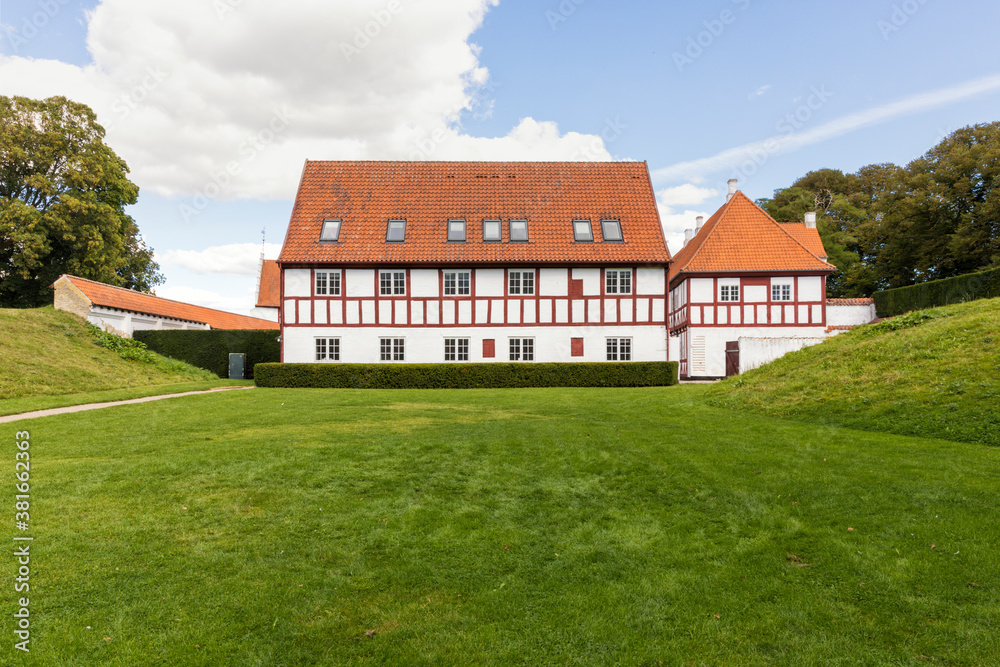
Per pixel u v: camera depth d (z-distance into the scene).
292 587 4.72
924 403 10.46
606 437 9.91
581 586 4.80
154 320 32.47
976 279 26.84
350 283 26.53
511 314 26.62
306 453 8.86
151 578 4.81
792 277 30.09
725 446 9.06
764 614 4.32
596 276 26.70
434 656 3.85
